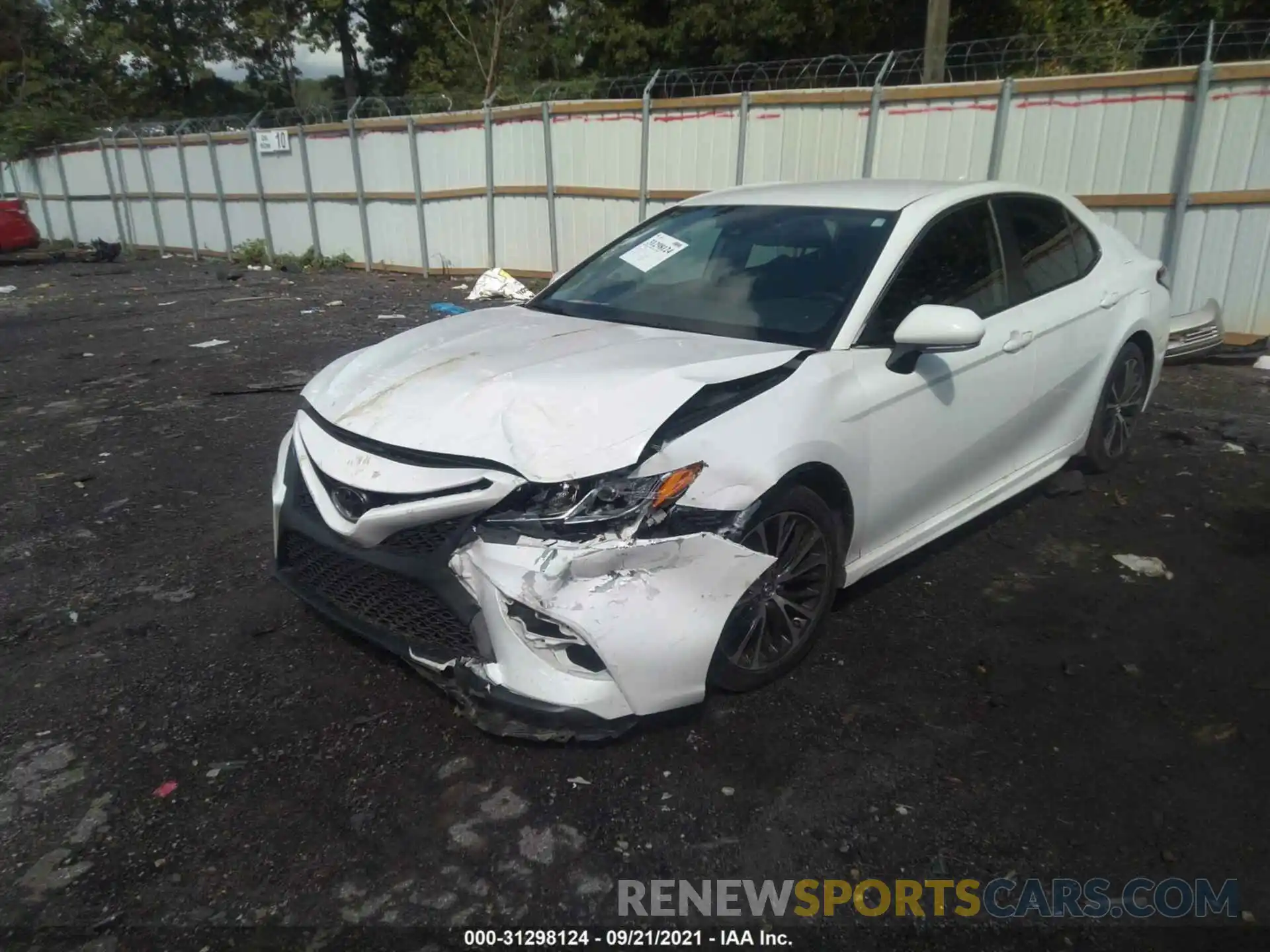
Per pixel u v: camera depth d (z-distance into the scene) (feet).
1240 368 26.63
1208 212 27.84
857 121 33.68
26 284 54.08
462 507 9.57
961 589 13.85
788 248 13.46
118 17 113.09
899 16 55.57
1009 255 14.70
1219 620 12.87
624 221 41.86
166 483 19.10
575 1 67.77
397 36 115.34
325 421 11.16
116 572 14.96
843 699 11.15
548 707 9.44
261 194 59.62
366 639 11.42
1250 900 8.27
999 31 55.52
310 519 11.02
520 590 9.25
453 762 10.12
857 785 9.71
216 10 116.47
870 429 11.64
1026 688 11.36
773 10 55.01
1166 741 10.37
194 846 9.02
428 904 8.34
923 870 8.66
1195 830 9.07
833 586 11.73
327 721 10.87
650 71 62.95
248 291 47.47
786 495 10.61
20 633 13.02
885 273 12.50
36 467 20.29
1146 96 27.99
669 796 9.58
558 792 9.65
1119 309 16.71
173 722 10.93
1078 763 10.03
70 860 8.87
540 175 44.52
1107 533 15.75
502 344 12.16
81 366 30.32
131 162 70.08
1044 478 16.08
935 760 10.09
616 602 9.29
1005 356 13.84
